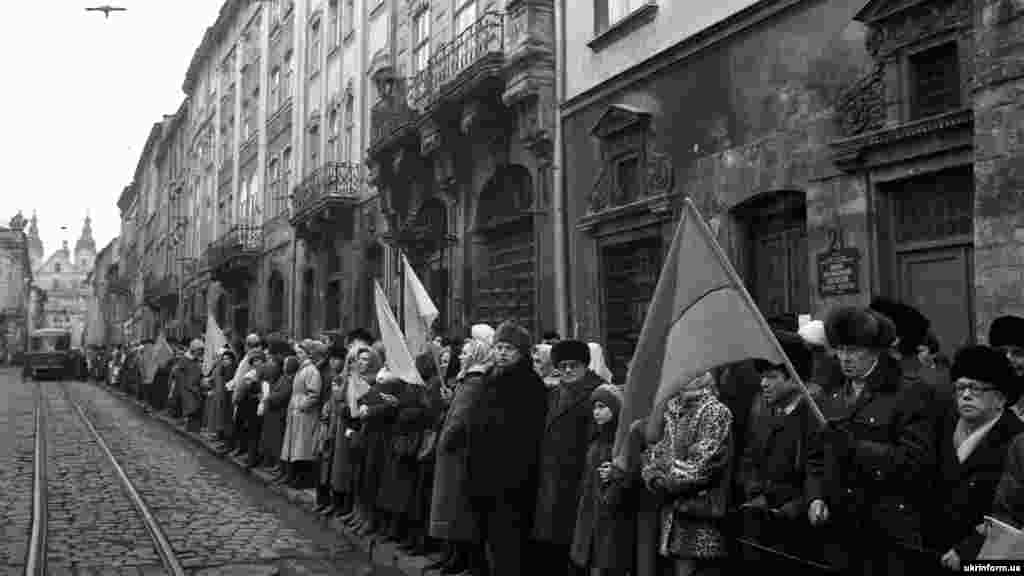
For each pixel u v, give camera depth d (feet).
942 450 11.76
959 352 11.69
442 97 48.42
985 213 20.88
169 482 37.19
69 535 26.13
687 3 33.83
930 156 23.61
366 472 26.02
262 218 98.27
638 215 35.96
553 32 43.14
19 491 33.81
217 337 54.65
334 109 77.56
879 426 11.97
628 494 15.49
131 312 216.74
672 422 14.38
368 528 25.68
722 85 31.65
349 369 28.48
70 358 150.00
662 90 35.06
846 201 26.18
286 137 91.45
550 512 18.02
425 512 23.12
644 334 13.88
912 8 23.94
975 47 21.35
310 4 86.22
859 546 12.05
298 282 85.05
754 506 13.38
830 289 26.55
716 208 31.71
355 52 72.49
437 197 56.18
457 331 52.80
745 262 31.01
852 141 25.45
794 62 28.35
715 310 13.35
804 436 13.58
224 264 102.32
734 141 30.94
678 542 14.02
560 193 41.96
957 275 23.32
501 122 47.06
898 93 24.56
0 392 103.86
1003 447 11.29
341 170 72.08
